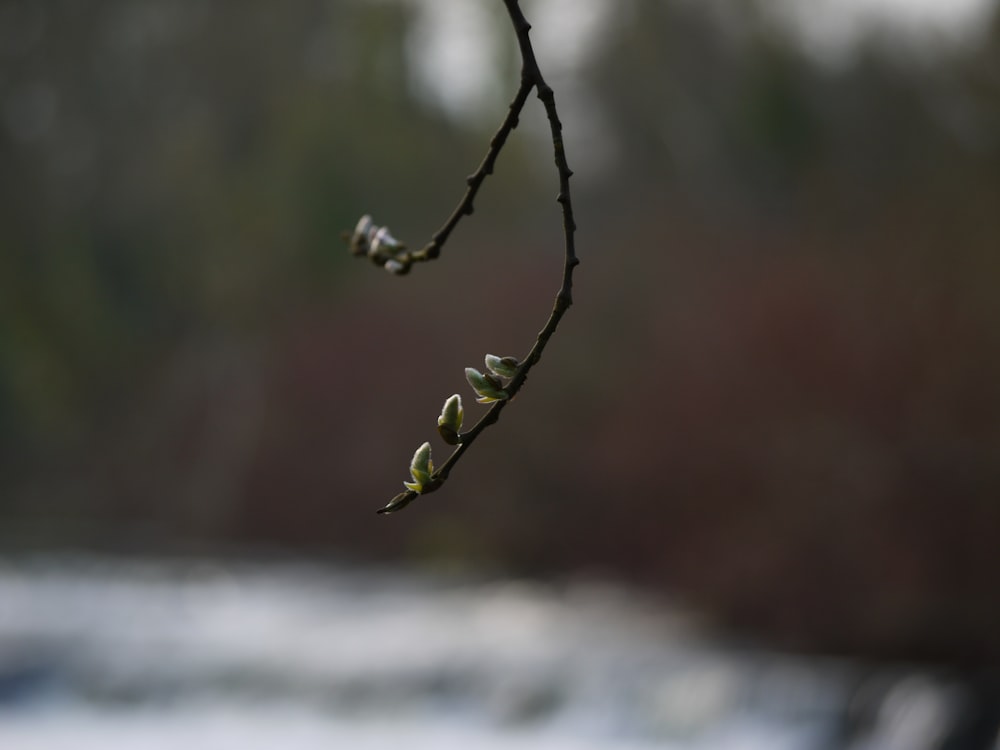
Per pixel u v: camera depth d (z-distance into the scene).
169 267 35.03
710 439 21.50
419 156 35.16
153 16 37.69
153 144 36.44
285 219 34.06
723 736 13.09
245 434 31.53
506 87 35.59
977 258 20.81
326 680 15.76
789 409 20.75
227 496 30.95
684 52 32.53
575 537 23.55
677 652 15.49
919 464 18.52
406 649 16.38
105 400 35.16
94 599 20.72
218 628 18.19
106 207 35.72
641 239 27.66
